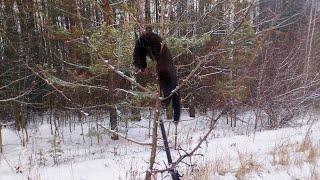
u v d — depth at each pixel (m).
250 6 4.65
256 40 5.06
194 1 8.77
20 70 18.17
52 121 21.25
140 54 4.88
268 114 18.70
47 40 19.20
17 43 18.66
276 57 19.98
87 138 17.67
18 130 18.55
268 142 12.12
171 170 5.48
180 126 15.62
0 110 19.28
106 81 16.20
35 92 20.78
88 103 16.97
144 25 4.89
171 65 4.87
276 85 19.02
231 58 10.44
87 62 15.73
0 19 18.58
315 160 9.40
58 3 14.75
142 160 10.53
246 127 18.53
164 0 5.00
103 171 9.60
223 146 11.86
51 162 13.09
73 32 10.17
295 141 11.75
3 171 11.57
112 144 15.82
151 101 11.77
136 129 17.78
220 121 19.64
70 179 8.98
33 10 18.86
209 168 8.81
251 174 8.59
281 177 8.42
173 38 9.11
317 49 22.34
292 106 19.42
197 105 17.67
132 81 5.28
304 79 20.27
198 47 11.38
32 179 9.25
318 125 15.70
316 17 23.31
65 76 17.14
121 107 12.97
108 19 8.46
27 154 14.71
